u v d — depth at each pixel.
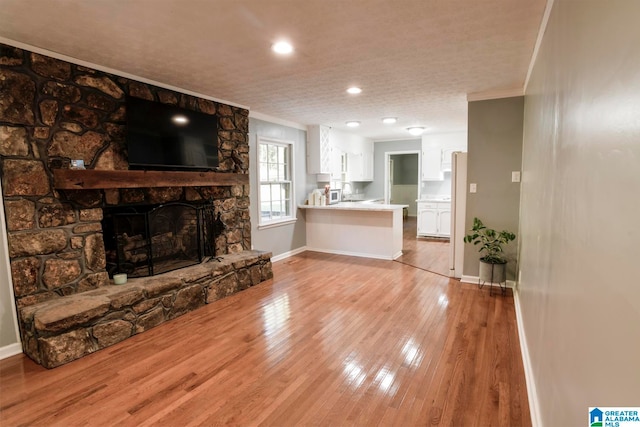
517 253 3.89
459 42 2.50
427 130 6.90
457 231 4.37
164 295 3.15
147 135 3.26
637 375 0.69
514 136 3.82
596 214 0.98
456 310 3.37
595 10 1.04
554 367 1.46
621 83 0.80
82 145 2.90
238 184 4.38
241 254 4.33
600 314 0.92
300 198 6.08
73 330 2.52
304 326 3.04
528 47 2.59
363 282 4.30
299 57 2.78
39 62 2.62
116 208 3.23
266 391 2.14
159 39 2.43
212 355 2.57
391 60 2.86
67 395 2.12
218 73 3.18
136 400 2.07
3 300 2.53
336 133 6.81
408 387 2.16
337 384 2.20
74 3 1.92
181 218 3.82
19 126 2.54
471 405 1.98
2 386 2.21
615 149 0.84
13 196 2.53
